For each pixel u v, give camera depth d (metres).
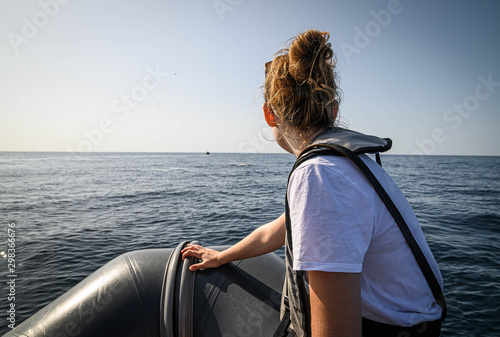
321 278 0.50
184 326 0.87
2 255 5.87
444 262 5.24
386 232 0.58
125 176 30.70
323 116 0.66
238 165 59.19
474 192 17.45
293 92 0.65
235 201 14.30
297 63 0.65
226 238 7.54
